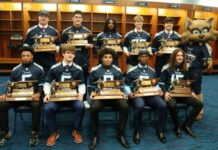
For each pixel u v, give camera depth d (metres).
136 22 4.27
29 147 2.88
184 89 3.23
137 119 3.04
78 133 3.03
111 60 3.19
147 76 3.30
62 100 2.84
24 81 2.93
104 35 4.17
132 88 3.25
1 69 6.66
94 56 6.16
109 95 2.90
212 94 5.23
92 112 2.90
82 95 3.05
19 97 2.85
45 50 3.49
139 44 4.01
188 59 3.64
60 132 3.26
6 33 7.00
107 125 3.53
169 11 7.72
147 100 3.17
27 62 3.12
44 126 3.37
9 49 7.10
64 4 6.84
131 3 6.95
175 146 2.99
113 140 3.10
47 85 3.07
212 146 3.02
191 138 3.20
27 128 3.37
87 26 7.41
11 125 3.46
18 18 7.09
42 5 6.96
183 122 3.47
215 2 8.16
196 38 3.62
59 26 6.90
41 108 3.11
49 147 2.89
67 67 3.13
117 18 7.52
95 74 3.19
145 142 3.06
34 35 3.79
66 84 2.92
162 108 3.03
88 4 6.73
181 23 7.67
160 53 3.90
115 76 3.21
